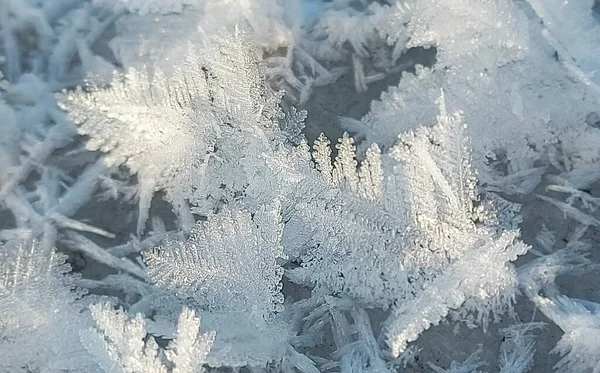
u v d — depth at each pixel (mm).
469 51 89
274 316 82
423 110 90
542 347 86
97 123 82
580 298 88
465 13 86
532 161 93
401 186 81
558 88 89
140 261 90
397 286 82
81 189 96
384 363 84
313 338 87
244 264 78
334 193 80
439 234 81
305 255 85
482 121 89
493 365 86
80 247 93
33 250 84
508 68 89
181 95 84
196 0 96
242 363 78
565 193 93
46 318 80
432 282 78
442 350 87
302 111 91
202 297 80
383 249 82
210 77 85
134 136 84
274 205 76
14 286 80
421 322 74
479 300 84
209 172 87
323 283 85
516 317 87
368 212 81
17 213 95
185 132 85
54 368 78
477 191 86
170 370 80
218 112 86
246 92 85
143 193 93
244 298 79
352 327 87
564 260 90
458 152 80
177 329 72
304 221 80
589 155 91
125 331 71
